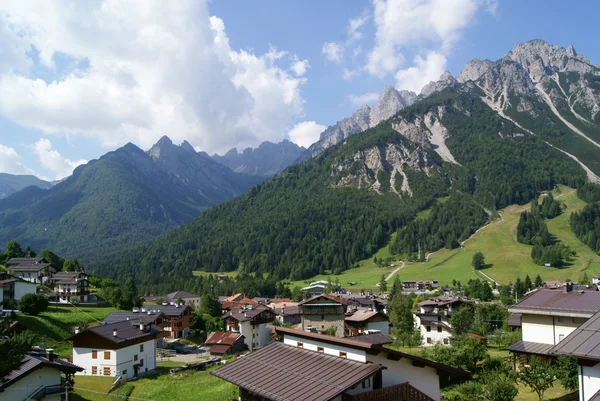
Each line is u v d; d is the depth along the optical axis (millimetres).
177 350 97750
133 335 71562
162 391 58406
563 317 50688
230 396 50844
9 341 30828
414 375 32656
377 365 28641
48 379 46906
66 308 109188
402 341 82562
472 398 40562
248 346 105688
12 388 43719
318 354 32344
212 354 93438
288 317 125000
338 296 158750
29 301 90750
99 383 63375
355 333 93938
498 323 98188
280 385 28844
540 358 50375
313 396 26344
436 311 97125
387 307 123188
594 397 25188
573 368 42344
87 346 68125
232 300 166000
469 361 54281
